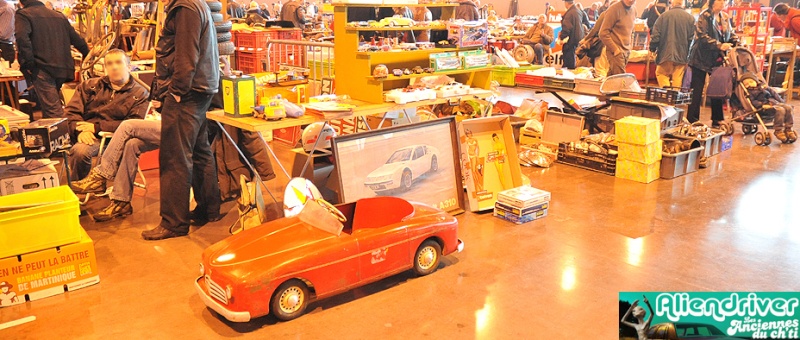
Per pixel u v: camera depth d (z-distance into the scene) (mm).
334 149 4453
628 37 9000
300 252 3404
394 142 4766
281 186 5781
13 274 3553
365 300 3639
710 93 7895
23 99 9148
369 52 5215
